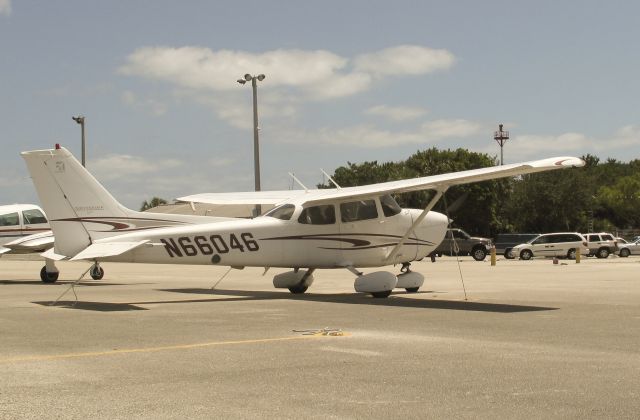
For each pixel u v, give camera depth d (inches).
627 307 576.7
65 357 353.1
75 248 678.5
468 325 468.4
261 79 1375.5
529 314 530.0
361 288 671.1
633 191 3503.9
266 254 665.6
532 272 1151.6
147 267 1433.3
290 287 735.7
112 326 468.1
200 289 804.6
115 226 697.6
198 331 443.5
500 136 3132.4
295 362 337.7
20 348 380.5
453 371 315.9
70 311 560.1
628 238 2938.0
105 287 849.5
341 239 697.0
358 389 282.5
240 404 259.6
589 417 241.9
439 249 1926.7
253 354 359.9
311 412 248.7
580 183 2962.6
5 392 277.7
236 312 549.3
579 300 638.5
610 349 372.8
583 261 1710.1
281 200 762.8
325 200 675.4
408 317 514.3
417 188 651.5
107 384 291.9
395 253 721.0
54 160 668.7
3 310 568.7
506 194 3026.6
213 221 759.1
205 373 313.3
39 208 1067.3
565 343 392.5
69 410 251.1
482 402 262.1
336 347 380.5
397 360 342.0
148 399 266.8
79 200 679.7
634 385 288.2
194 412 248.7
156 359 346.9
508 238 2026.3
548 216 2965.1
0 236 1029.8
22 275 1182.3
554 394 273.4
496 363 334.0
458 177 605.0
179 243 633.0
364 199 708.0
